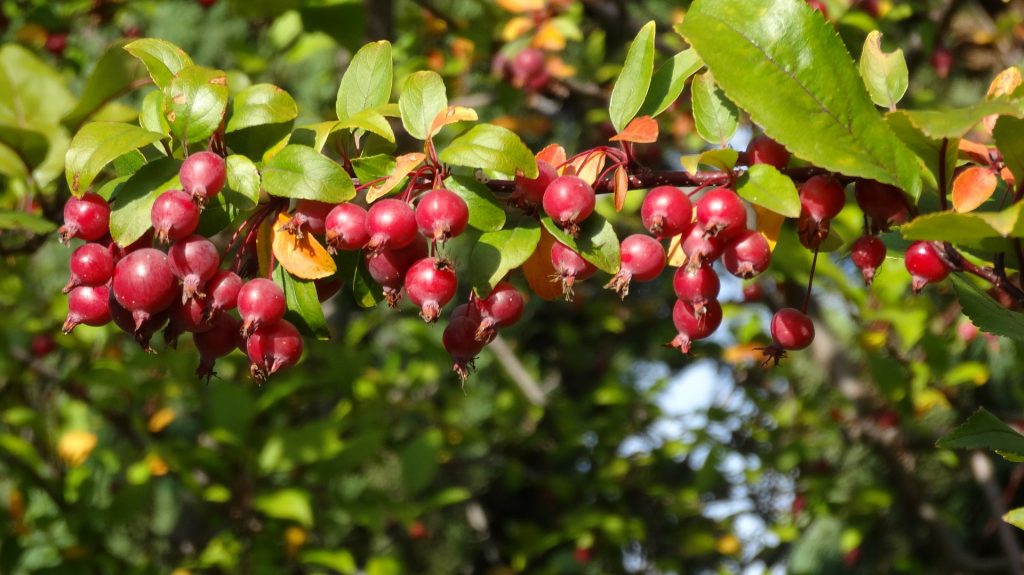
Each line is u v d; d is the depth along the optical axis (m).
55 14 5.52
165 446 4.33
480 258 1.66
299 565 5.46
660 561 7.10
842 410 5.65
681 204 1.63
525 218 1.71
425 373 6.66
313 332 1.78
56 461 4.60
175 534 4.77
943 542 5.39
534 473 7.49
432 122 1.74
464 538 9.07
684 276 1.67
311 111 7.78
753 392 6.74
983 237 1.50
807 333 1.78
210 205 1.71
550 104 6.08
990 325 1.78
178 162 1.70
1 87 2.99
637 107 1.78
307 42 5.68
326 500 4.67
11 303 5.96
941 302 5.79
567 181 1.64
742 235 1.64
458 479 9.12
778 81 1.64
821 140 1.62
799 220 1.72
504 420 7.08
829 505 5.88
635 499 7.68
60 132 3.00
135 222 1.65
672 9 6.90
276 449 4.34
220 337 1.77
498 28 5.72
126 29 6.35
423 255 1.73
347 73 1.91
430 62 5.66
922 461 7.03
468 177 1.71
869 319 5.04
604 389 7.09
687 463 8.34
